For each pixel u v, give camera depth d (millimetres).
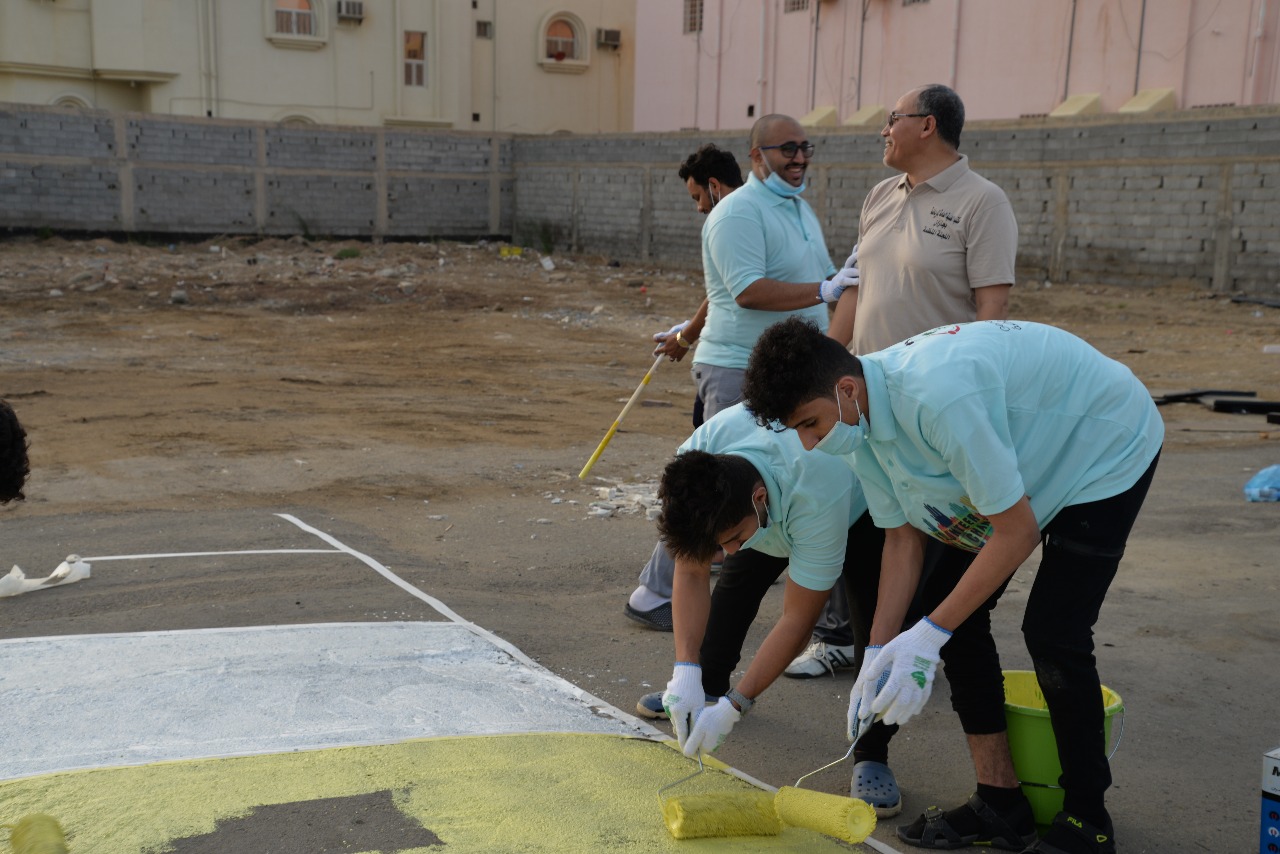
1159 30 22156
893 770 3445
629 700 3902
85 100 31594
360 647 4207
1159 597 4969
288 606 4656
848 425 2541
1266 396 11219
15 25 30000
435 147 30406
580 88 38250
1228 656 4305
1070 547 2732
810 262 4633
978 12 25219
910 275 3799
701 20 32375
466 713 3682
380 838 2875
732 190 5164
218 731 3475
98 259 23359
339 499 6762
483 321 17281
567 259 28531
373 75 34406
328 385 11438
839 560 3057
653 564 4547
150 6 30984
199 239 27766
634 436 9250
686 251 26703
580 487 7238
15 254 23656
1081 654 2732
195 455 7922
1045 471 2691
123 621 4438
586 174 29109
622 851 2855
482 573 5289
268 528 5887
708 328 4719
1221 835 3047
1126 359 13742
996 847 2979
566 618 4723
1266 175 17734
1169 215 18969
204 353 13398
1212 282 18594
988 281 3682
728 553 3088
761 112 30844
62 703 3637
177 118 27078
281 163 28516
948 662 2971
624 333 16500
